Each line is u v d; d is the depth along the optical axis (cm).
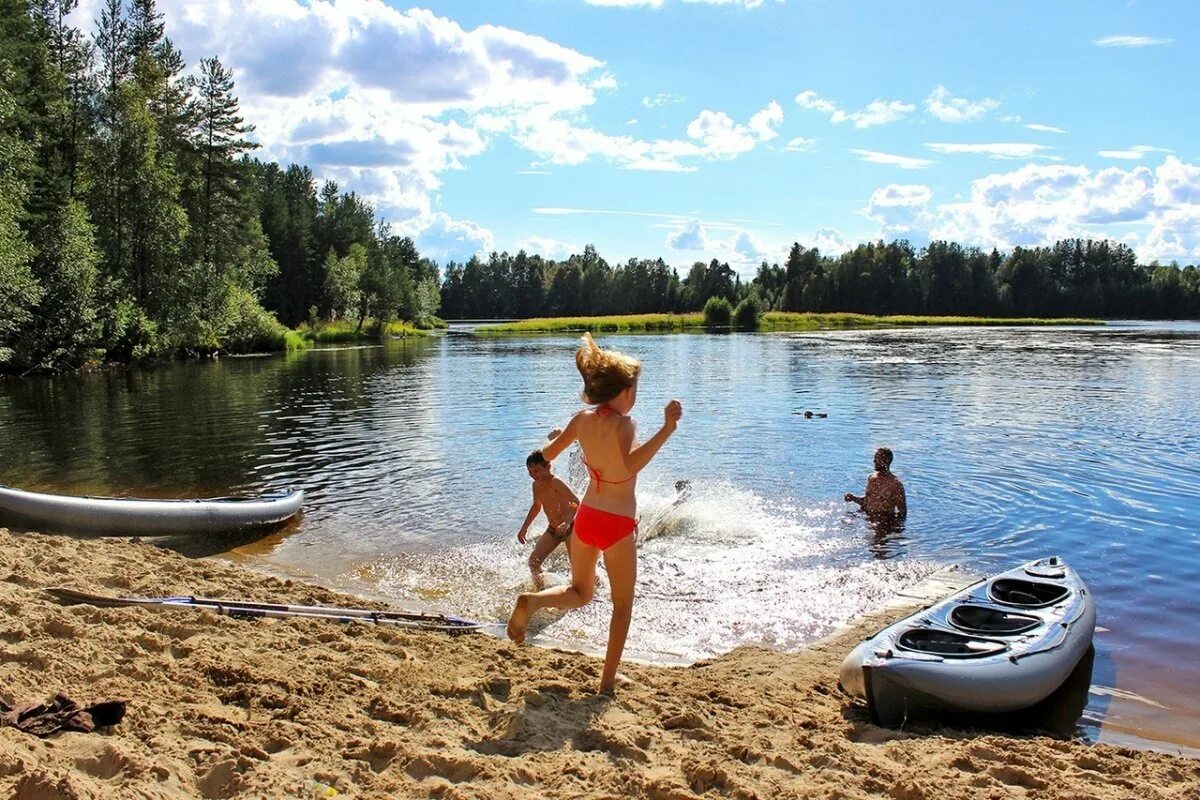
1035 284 12369
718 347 4575
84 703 396
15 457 1373
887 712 485
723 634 645
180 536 895
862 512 991
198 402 2172
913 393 2198
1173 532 902
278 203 8144
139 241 4075
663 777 362
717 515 974
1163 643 617
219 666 467
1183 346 4391
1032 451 1363
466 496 1092
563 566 812
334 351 4884
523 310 14825
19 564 666
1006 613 591
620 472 436
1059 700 530
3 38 3534
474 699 450
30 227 3294
